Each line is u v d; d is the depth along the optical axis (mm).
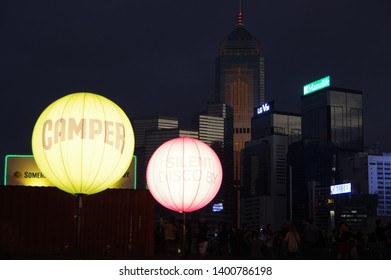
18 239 29422
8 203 29641
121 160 24375
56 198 29953
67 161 23422
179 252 29609
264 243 30812
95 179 23938
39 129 23969
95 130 23516
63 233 29766
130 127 24922
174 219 29703
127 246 30000
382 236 30578
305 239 27812
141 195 30500
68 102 23891
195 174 28578
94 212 30062
